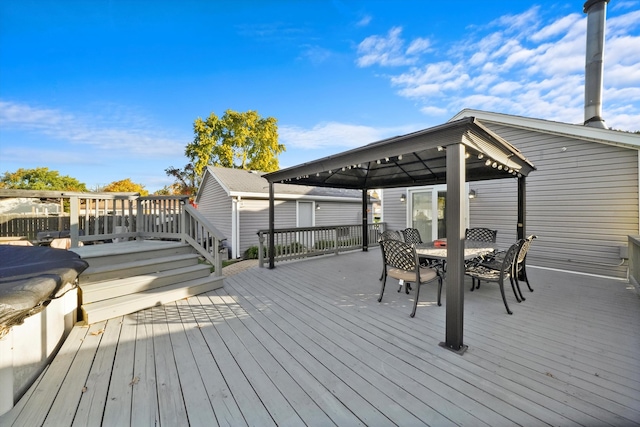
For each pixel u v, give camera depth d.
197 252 4.61
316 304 3.51
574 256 5.18
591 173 4.98
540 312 3.14
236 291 4.10
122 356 2.26
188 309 3.35
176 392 1.80
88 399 1.74
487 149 2.89
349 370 2.04
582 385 1.82
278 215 10.70
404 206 8.35
